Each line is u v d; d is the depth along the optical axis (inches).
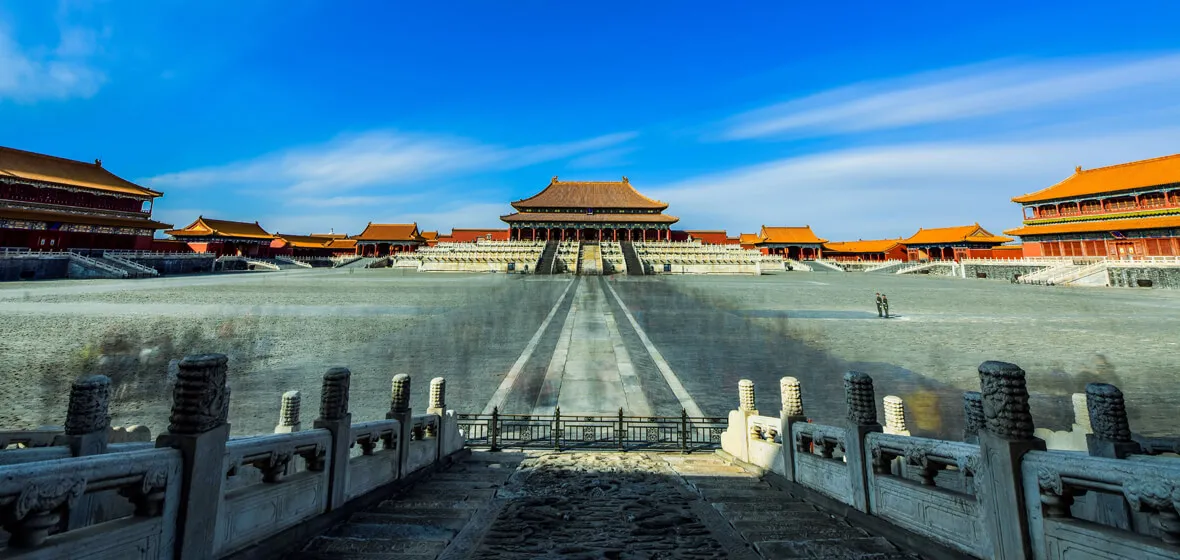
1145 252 2509.8
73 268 2320.4
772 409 486.3
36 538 105.3
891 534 191.3
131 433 299.6
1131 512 171.8
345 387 228.8
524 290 1852.9
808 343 818.8
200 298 1425.9
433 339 836.6
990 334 908.6
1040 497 136.0
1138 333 908.0
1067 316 1168.8
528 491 267.6
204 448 143.9
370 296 1579.7
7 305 1173.1
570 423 441.7
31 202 2610.7
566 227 4345.5
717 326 995.9
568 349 762.2
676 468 340.5
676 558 172.6
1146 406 467.5
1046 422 439.5
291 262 4037.9
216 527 148.3
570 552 177.6
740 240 5329.7
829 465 248.7
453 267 3312.0
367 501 239.0
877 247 4970.5
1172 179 2452.0
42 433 226.8
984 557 151.1
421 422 321.7
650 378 599.2
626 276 2930.6
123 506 199.3
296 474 194.7
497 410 447.2
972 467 158.6
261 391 521.0
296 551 178.2
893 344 812.0
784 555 176.2
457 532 199.8
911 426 432.8
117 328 869.2
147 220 3100.4
